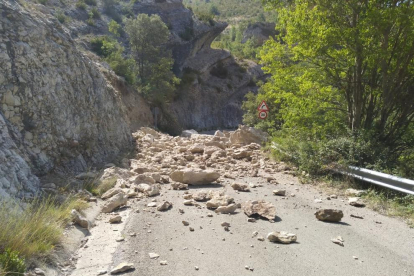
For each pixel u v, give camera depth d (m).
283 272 4.27
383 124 11.20
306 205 7.20
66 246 5.01
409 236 5.49
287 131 13.30
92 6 50.03
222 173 10.59
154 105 39.75
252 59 74.62
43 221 5.09
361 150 9.32
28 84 9.10
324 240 5.31
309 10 11.48
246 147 15.12
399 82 10.94
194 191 8.50
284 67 13.63
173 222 6.17
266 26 95.06
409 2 9.99
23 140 8.46
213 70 63.78
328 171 9.64
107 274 4.27
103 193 8.15
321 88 12.24
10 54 8.96
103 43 38.03
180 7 61.66
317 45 10.91
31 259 4.35
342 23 10.75
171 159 12.52
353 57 11.33
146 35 40.22
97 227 6.02
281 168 10.84
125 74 35.62
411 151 10.83
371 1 10.17
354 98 11.51
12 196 6.09
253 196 7.92
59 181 8.45
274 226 5.94
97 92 13.63
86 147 11.41
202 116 57.19
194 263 4.53
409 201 7.06
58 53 11.20
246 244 5.15
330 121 12.70
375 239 5.36
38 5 13.16
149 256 4.74
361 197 7.75
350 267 4.40
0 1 9.82
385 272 4.27
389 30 10.30
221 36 110.62
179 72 56.31
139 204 7.35
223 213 6.68
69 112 10.73
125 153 14.07
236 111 62.47
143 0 58.41
